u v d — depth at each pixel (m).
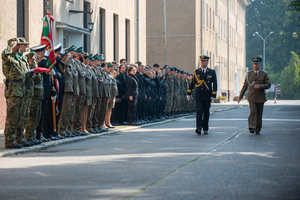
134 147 11.84
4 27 17.75
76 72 14.23
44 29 14.27
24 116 11.64
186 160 9.49
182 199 6.18
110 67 17.86
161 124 20.75
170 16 49.12
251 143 12.46
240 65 86.31
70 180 7.51
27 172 8.27
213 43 59.00
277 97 99.81
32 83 11.70
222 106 44.41
